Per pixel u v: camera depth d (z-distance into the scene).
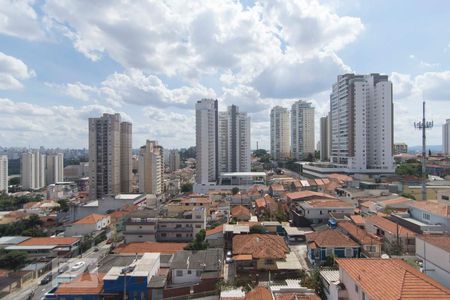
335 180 111.75
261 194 104.69
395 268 25.14
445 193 54.91
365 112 133.12
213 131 146.38
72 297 36.06
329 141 174.62
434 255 30.02
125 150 143.75
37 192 160.25
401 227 48.28
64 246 63.56
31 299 43.06
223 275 41.94
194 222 65.88
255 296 29.94
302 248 53.03
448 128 188.62
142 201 106.12
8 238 69.56
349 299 27.05
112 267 41.03
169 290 37.31
